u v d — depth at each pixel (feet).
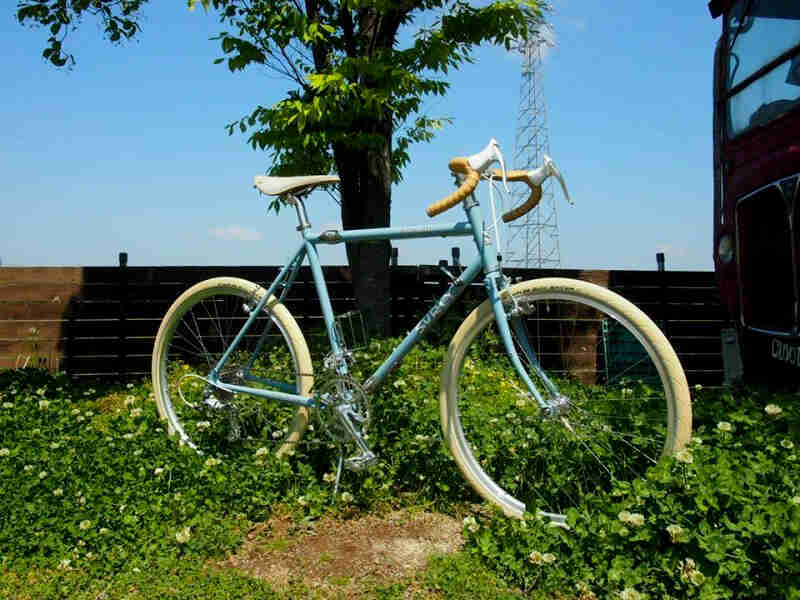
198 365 13.43
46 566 8.66
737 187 14.37
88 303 24.94
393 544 9.19
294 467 11.32
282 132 19.70
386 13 20.98
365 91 18.03
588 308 11.19
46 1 21.42
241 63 18.86
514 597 7.59
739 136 14.84
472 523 9.11
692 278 27.09
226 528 9.41
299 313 24.90
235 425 12.13
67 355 24.77
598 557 7.88
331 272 25.27
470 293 23.52
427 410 11.93
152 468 11.03
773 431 10.16
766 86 14.16
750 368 13.83
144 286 25.12
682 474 8.35
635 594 7.23
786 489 8.31
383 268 21.94
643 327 8.87
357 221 22.15
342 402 10.51
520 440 10.65
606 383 10.41
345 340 11.59
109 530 9.25
